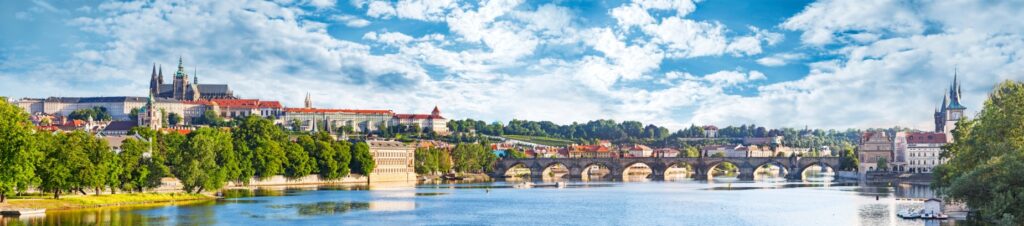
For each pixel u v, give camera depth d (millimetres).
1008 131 184750
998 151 173500
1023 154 147125
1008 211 138125
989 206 142375
